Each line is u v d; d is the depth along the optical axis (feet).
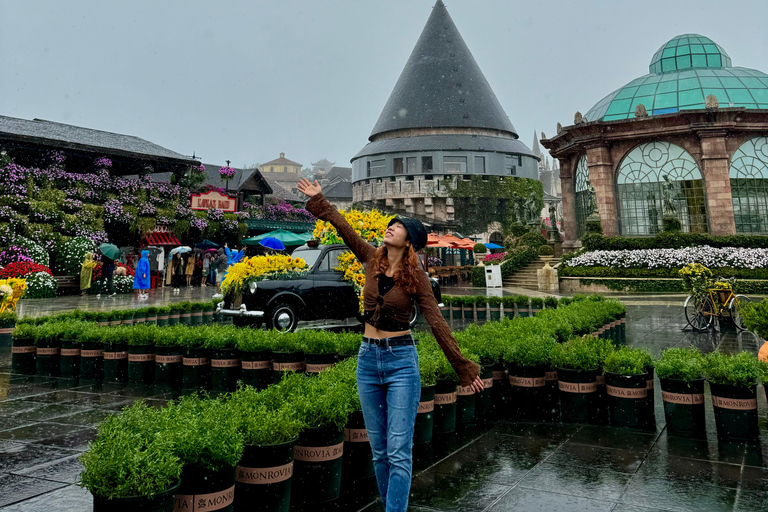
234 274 33.78
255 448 9.86
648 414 16.10
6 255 70.18
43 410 18.69
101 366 24.76
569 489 11.41
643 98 95.40
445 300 50.93
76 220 81.92
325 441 11.15
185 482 8.74
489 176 189.78
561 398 17.15
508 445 14.56
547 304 45.73
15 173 77.56
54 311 48.47
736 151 81.76
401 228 8.86
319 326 39.04
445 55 214.28
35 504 10.94
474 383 8.77
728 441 14.38
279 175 447.83
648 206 85.25
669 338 34.12
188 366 22.59
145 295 70.90
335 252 36.17
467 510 10.44
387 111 211.61
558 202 297.12
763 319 20.11
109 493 7.70
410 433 8.59
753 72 95.50
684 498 10.80
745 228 81.20
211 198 108.58
